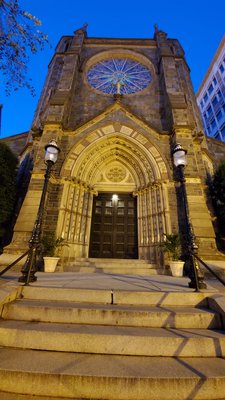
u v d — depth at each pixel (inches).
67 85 509.7
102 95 544.7
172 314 127.0
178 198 348.8
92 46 677.3
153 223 359.9
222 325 124.9
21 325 118.8
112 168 448.5
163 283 196.1
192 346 104.7
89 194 410.3
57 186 361.7
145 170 399.9
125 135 411.8
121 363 94.8
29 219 316.2
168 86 505.4
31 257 180.7
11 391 82.8
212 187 417.7
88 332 110.0
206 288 168.1
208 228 310.8
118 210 423.5
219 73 1473.9
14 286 157.2
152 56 646.5
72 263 323.3
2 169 370.0
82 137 407.5
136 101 529.3
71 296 150.6
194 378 83.1
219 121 1466.5
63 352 104.1
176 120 418.6
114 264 322.0
